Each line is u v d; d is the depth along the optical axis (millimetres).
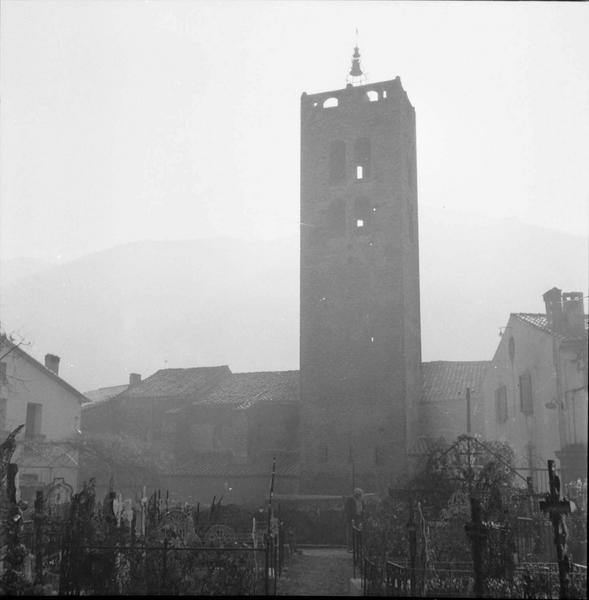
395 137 51625
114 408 58250
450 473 24781
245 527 28938
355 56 54844
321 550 30031
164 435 55219
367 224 52312
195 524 24656
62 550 14484
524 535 18688
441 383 51469
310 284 50844
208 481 51000
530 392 29250
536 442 28000
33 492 37406
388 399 47094
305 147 53656
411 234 53219
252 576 16734
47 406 45312
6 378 41500
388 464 46094
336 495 45656
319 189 52438
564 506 12359
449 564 16828
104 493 46406
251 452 53062
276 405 54406
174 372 63156
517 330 31625
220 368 62250
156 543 17625
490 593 13805
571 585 13078
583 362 10438
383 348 48062
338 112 53406
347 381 48250
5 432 39719
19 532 15484
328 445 47594
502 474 22344
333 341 49219
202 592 14609
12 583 14031
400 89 52469
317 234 51594
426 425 49406
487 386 41438
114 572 14875
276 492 49531
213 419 55812
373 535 22016
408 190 53156
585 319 27172
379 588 15664
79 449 44500
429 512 22953
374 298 49125
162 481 51344
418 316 53094
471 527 13391
